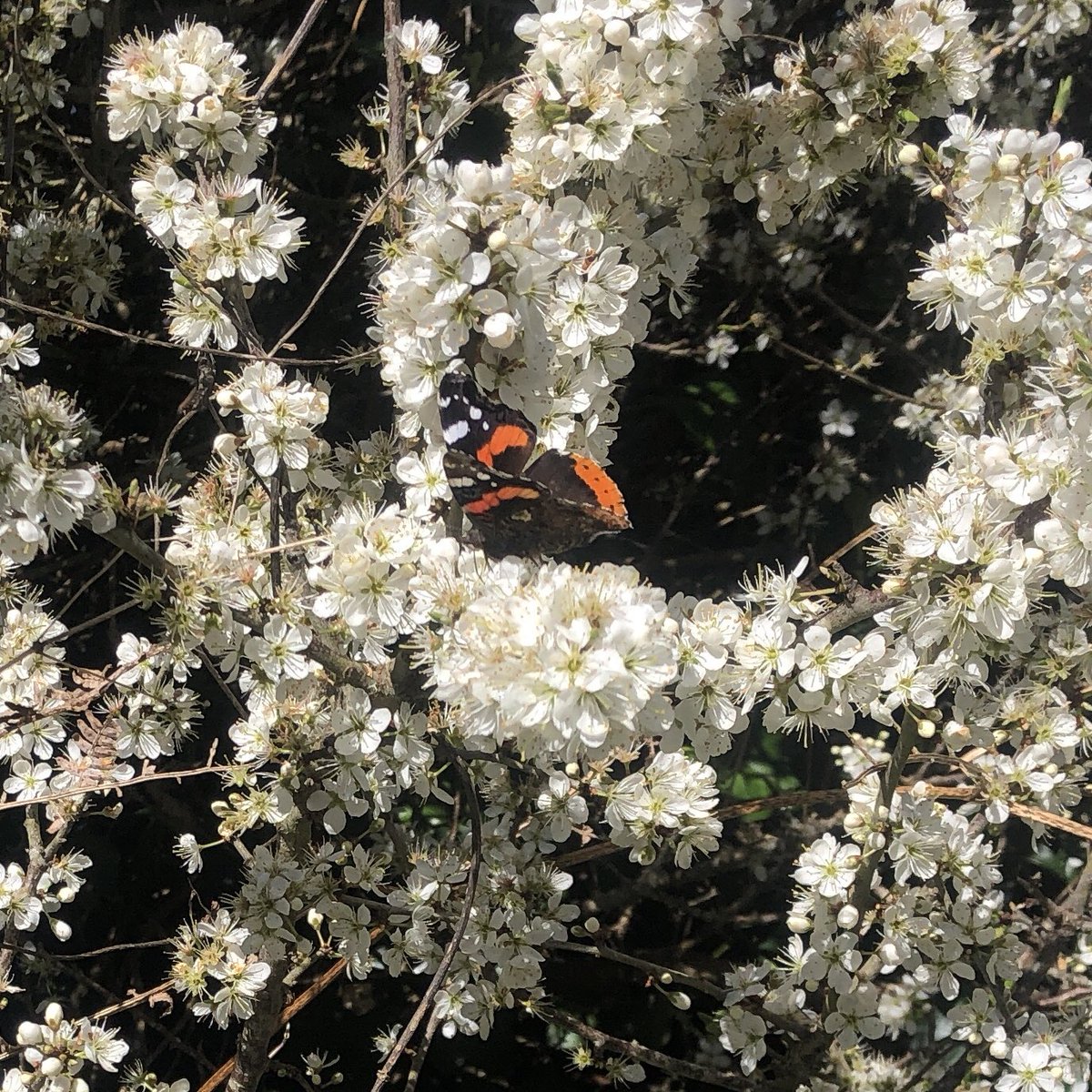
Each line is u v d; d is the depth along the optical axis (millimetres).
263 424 242
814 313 455
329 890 284
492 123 373
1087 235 243
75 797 277
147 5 395
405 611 229
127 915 382
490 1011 294
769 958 386
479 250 203
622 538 418
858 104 268
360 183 414
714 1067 374
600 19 229
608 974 390
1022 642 241
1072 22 371
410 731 253
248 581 243
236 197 240
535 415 226
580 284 223
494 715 192
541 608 186
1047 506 228
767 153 284
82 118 410
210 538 256
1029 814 284
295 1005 306
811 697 234
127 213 330
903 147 265
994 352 244
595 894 384
